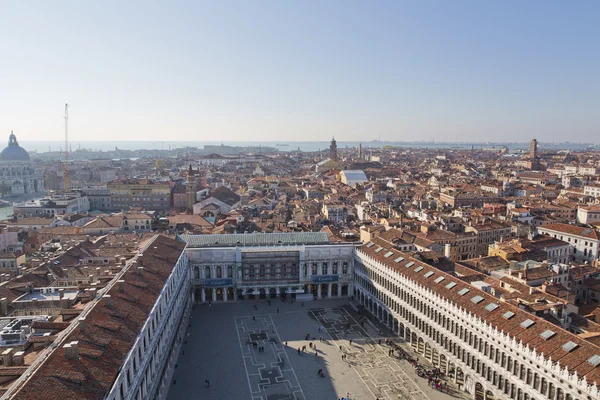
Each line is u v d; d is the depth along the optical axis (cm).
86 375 6238
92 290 9006
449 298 10594
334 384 10331
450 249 17575
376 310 14312
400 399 9700
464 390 9906
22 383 5697
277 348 12131
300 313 14612
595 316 10538
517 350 8294
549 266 13100
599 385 6775
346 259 16075
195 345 12288
